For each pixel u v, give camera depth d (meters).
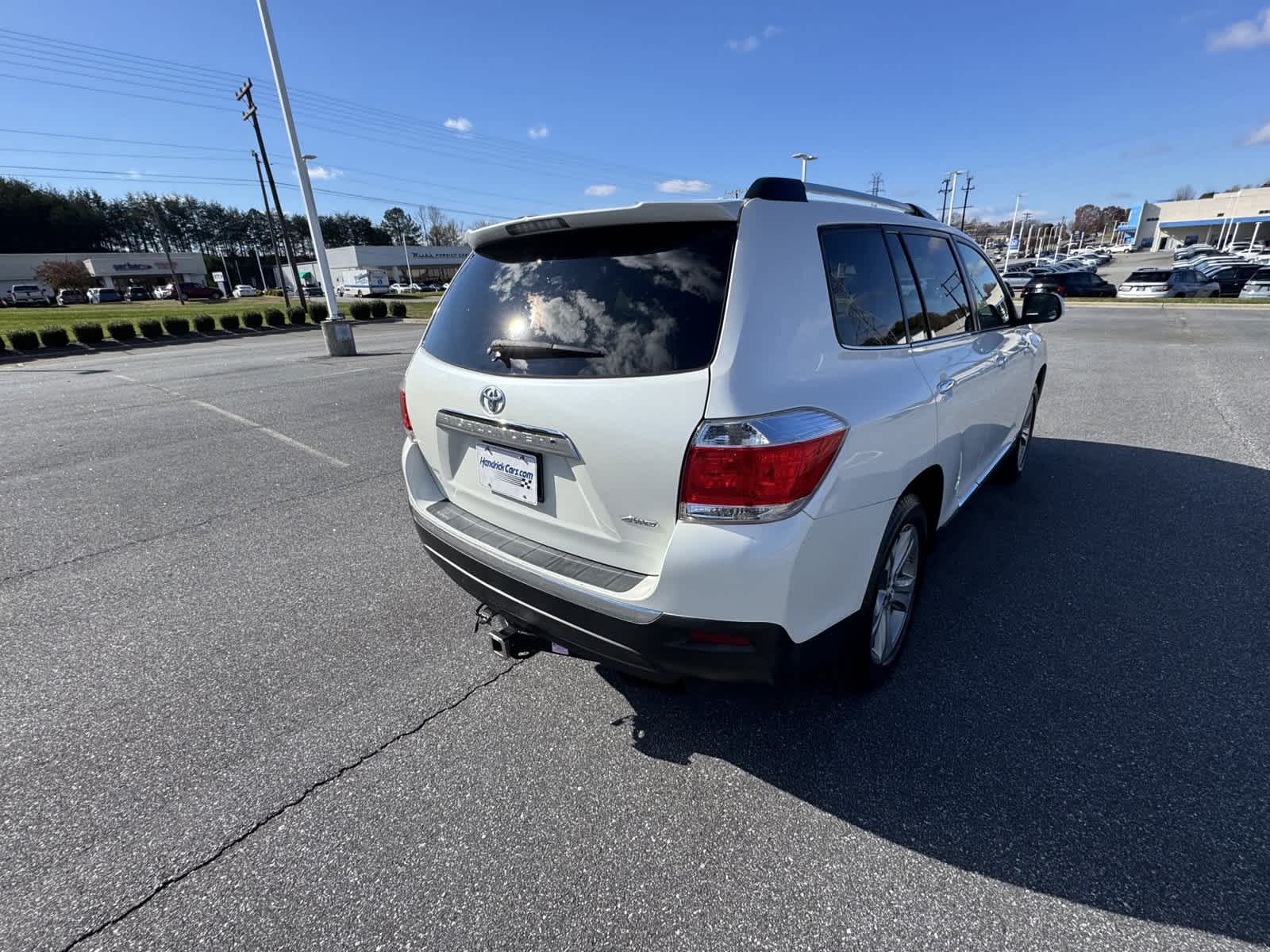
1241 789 1.97
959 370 2.72
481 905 1.70
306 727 2.40
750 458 1.64
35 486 5.20
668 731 2.33
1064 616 2.95
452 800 2.05
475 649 2.87
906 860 1.78
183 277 85.88
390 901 1.72
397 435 6.68
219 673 2.74
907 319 2.49
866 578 2.05
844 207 2.30
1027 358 3.97
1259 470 4.79
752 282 1.81
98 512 4.62
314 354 15.45
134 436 6.84
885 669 2.48
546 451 1.96
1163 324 16.28
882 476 2.02
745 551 1.67
